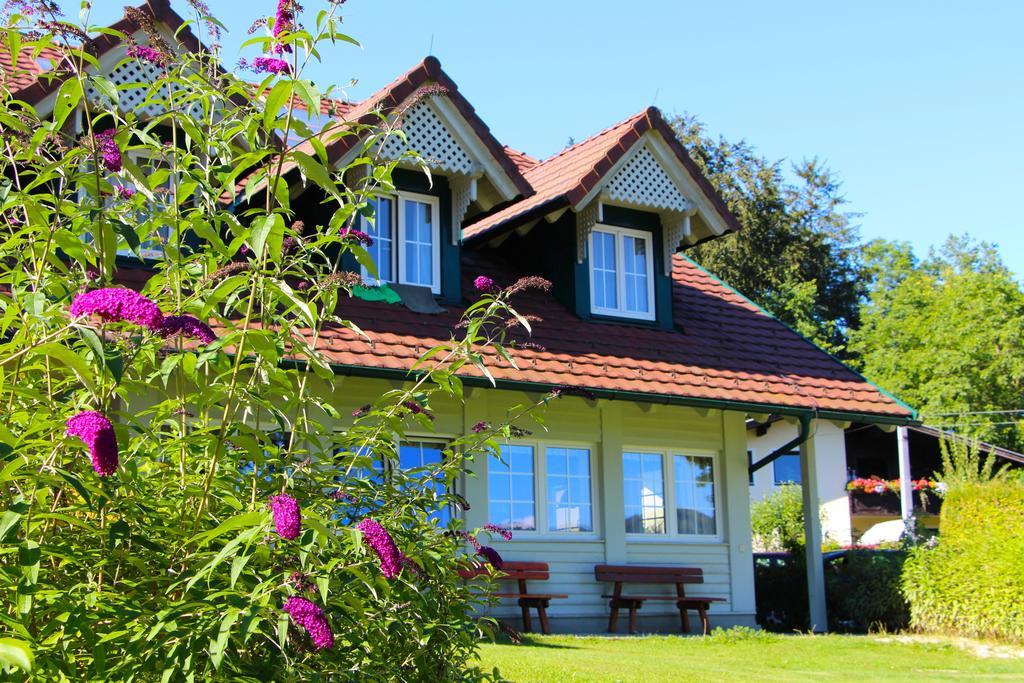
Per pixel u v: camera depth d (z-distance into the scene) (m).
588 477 14.76
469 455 5.83
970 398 45.28
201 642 3.69
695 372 14.80
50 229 4.57
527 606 13.55
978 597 14.70
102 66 10.45
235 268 4.81
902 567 15.88
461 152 13.70
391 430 5.41
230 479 4.55
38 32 4.77
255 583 3.96
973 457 16.27
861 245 47.72
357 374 11.82
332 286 5.39
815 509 15.68
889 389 46.94
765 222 44.56
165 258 4.89
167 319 4.02
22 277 4.68
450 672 5.32
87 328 3.30
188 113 5.45
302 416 5.25
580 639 12.62
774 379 15.48
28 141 5.23
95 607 3.75
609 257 15.65
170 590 3.87
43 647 3.67
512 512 14.02
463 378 12.58
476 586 6.16
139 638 3.66
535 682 8.48
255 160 4.89
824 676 10.60
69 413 4.14
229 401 4.43
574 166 15.69
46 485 3.91
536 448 14.34
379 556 3.66
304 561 3.71
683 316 16.44
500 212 16.27
